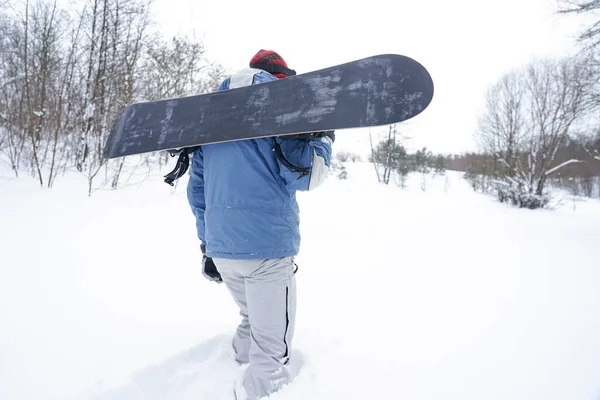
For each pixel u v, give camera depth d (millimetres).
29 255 2850
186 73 6977
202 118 1432
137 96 6656
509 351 1688
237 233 1268
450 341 1789
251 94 1400
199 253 3268
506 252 3945
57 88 6891
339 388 1354
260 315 1307
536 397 1336
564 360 1605
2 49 6867
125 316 1998
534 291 2586
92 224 3908
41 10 6277
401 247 3947
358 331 1881
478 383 1426
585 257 3785
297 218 1405
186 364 1600
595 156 10398
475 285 2705
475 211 8492
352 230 4809
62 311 2016
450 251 3869
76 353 1608
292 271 1392
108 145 1630
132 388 1398
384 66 1283
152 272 2723
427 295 2465
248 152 1305
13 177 5434
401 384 1402
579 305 2303
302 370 1475
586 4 6219
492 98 13602
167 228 4082
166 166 7879
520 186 11586
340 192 9266
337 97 1295
